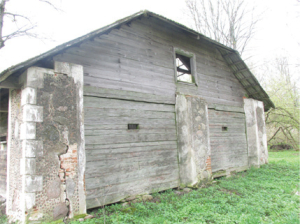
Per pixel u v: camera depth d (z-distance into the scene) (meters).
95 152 5.44
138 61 6.68
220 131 9.07
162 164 6.84
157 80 7.07
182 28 7.32
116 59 6.18
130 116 6.27
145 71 6.80
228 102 9.66
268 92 19.41
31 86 4.38
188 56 8.40
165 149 6.99
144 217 4.77
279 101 18.28
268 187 6.98
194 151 7.46
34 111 4.35
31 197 4.11
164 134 7.04
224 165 8.92
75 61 5.39
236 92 10.24
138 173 6.21
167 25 7.73
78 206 4.61
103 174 5.50
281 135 20.58
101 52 5.91
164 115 7.14
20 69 4.41
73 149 4.72
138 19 6.91
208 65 9.02
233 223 4.31
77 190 4.65
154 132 6.78
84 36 5.10
